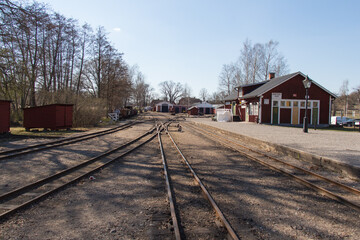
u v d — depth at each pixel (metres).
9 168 7.89
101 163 8.84
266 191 5.97
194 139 16.64
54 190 5.66
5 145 12.19
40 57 28.11
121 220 4.32
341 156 8.65
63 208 4.82
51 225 4.11
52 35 30.14
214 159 9.80
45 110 20.25
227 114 35.53
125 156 10.31
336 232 4.01
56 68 34.16
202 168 8.26
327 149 10.22
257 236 3.84
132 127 28.05
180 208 4.88
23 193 5.61
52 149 11.58
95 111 28.31
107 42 38.31
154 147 13.02
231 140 15.67
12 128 21.92
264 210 4.85
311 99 29.31
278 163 8.98
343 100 69.06
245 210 4.83
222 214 4.39
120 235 3.79
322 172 7.70
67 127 21.81
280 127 23.77
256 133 17.09
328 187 6.27
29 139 14.69
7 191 5.75
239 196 5.61
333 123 35.06
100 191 5.85
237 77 56.12
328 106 29.58
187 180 6.88
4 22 15.70
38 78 26.25
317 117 29.39
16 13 15.19
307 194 5.78
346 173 7.24
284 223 4.30
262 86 34.00
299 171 7.83
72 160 9.23
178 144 14.09
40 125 20.23
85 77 39.28
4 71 17.36
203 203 5.16
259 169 8.20
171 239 3.68
